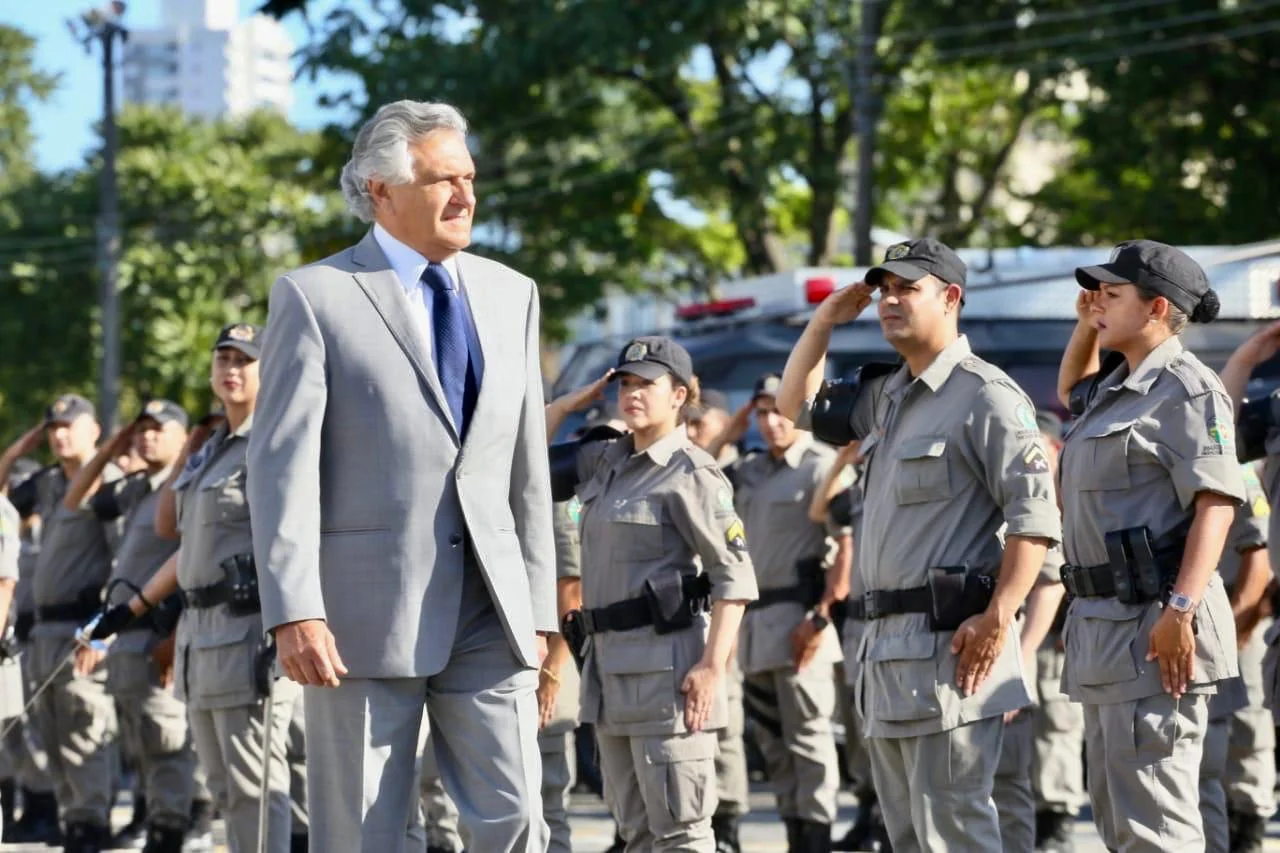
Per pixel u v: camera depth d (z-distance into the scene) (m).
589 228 27.47
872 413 6.73
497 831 5.23
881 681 6.43
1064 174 29.44
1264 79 24.48
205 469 8.23
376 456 5.20
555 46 25.33
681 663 7.72
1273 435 7.34
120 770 13.79
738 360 14.38
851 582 9.60
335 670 5.10
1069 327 14.91
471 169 5.37
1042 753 9.27
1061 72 26.19
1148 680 6.42
